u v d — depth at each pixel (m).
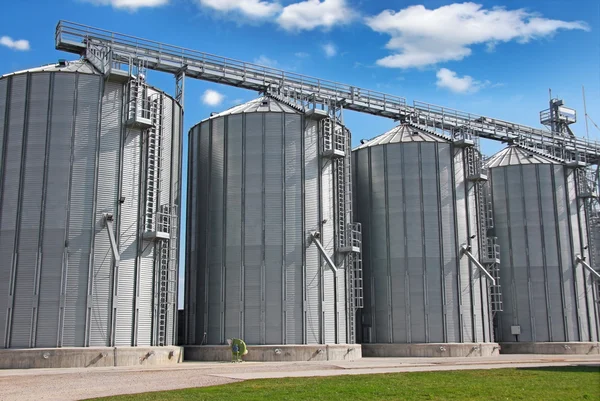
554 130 90.25
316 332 52.78
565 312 69.06
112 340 44.72
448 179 64.56
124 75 47.59
